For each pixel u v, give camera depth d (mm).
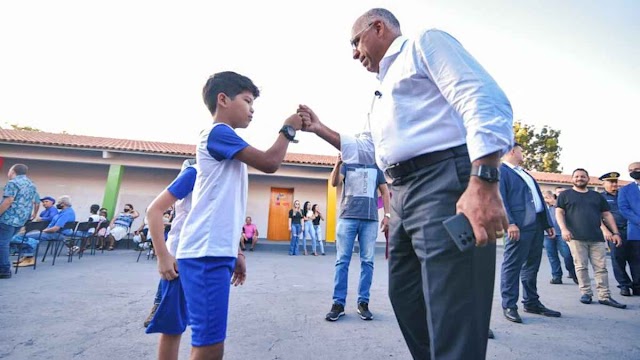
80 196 13477
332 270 7109
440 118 1210
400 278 1468
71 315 3188
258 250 11789
